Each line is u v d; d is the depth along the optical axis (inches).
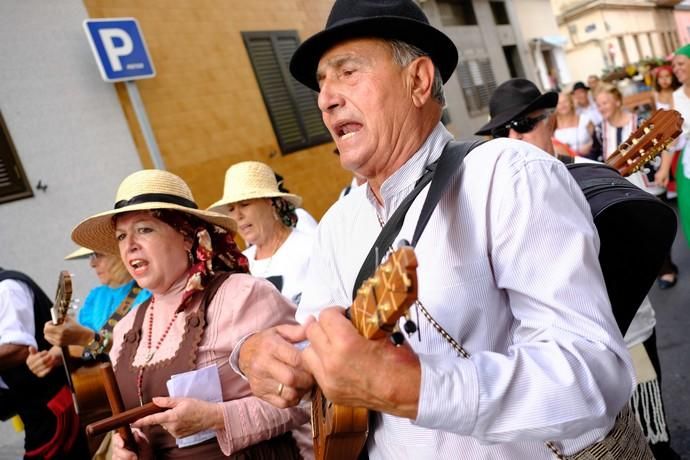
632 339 86.7
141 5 260.4
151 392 75.3
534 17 724.7
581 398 37.9
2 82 207.9
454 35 535.8
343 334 36.5
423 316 46.6
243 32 308.7
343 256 57.9
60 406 113.1
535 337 41.9
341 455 52.4
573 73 1071.6
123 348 80.8
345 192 162.7
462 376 37.7
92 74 235.1
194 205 85.1
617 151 91.2
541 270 42.3
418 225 47.6
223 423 70.1
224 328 74.7
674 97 161.0
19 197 203.8
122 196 80.4
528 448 46.8
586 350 39.2
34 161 210.7
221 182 278.4
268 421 72.2
